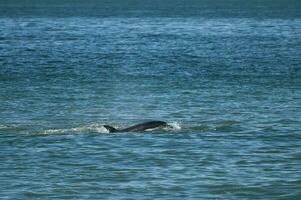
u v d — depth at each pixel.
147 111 117.50
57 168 79.69
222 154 86.00
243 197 70.12
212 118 110.56
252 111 117.06
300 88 144.12
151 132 97.69
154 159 83.44
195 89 141.88
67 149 88.06
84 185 73.38
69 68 178.75
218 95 134.00
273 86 146.88
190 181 74.81
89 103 125.44
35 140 93.12
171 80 155.88
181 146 89.75
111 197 69.56
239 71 173.12
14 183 74.00
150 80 156.00
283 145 91.06
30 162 82.19
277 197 70.06
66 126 104.12
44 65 185.00
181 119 109.94
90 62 193.38
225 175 76.94
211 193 71.00
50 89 141.88
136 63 191.25
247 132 99.00
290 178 75.88
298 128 102.44
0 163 81.75
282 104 124.31
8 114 114.00
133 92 138.25
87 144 90.62
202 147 89.44
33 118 110.62
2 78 157.75
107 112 116.62
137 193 70.81
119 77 161.62
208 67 181.62
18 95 133.75
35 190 71.69
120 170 78.81
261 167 80.31
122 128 103.25
